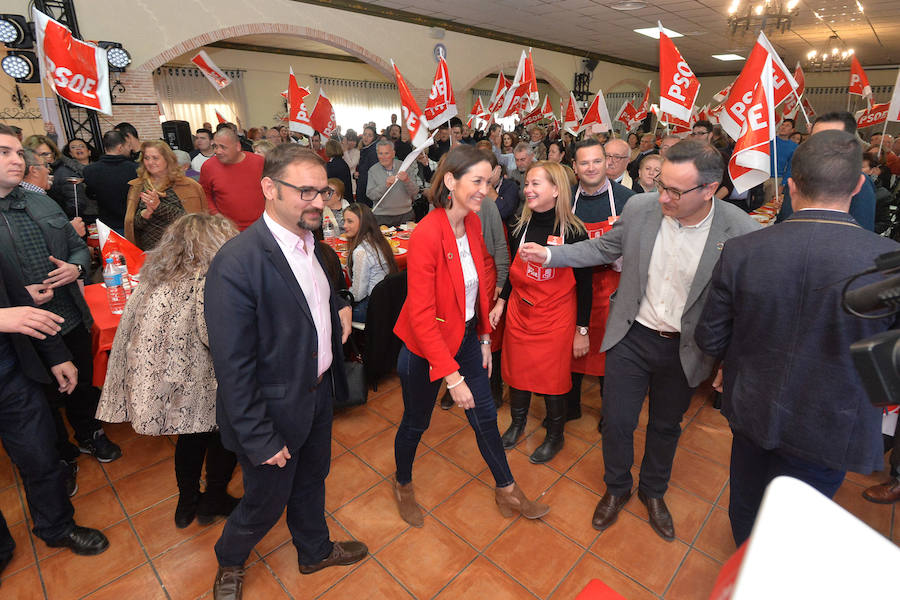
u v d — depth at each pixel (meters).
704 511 2.04
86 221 4.20
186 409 1.60
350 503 2.10
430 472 2.30
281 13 7.75
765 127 2.16
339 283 2.76
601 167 2.23
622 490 1.95
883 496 2.07
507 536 1.92
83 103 4.02
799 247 1.10
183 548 1.88
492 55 11.22
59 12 5.77
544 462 2.34
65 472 1.82
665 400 1.77
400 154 8.04
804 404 1.12
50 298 1.83
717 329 1.32
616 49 13.66
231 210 3.54
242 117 12.15
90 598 1.68
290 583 1.72
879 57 13.51
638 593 1.67
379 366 2.92
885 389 0.51
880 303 0.57
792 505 0.41
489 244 2.57
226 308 1.19
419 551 1.85
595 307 2.37
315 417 1.51
